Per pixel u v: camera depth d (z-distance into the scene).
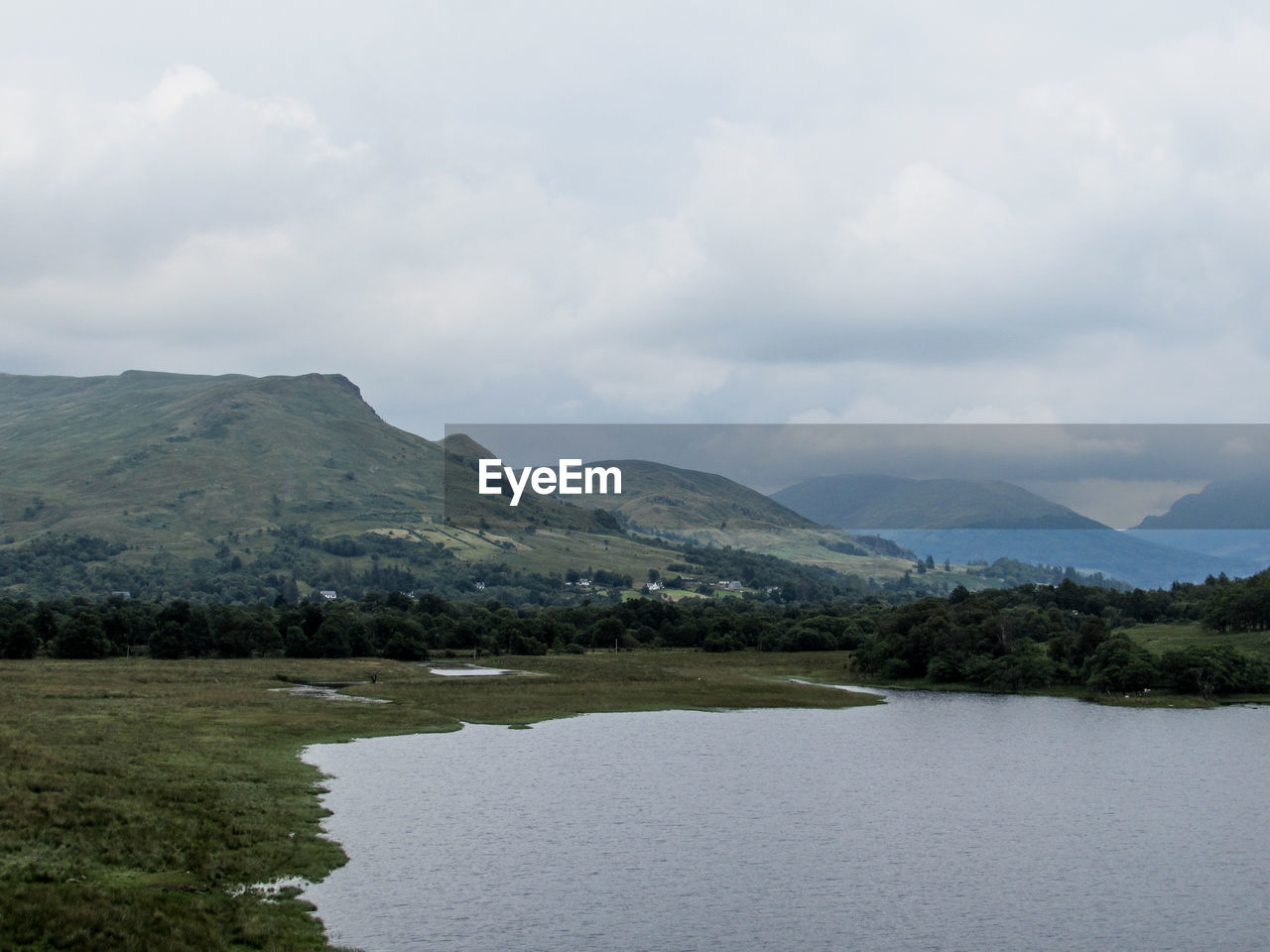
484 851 76.31
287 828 77.44
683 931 61.88
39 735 102.56
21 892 54.41
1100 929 64.19
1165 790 103.38
